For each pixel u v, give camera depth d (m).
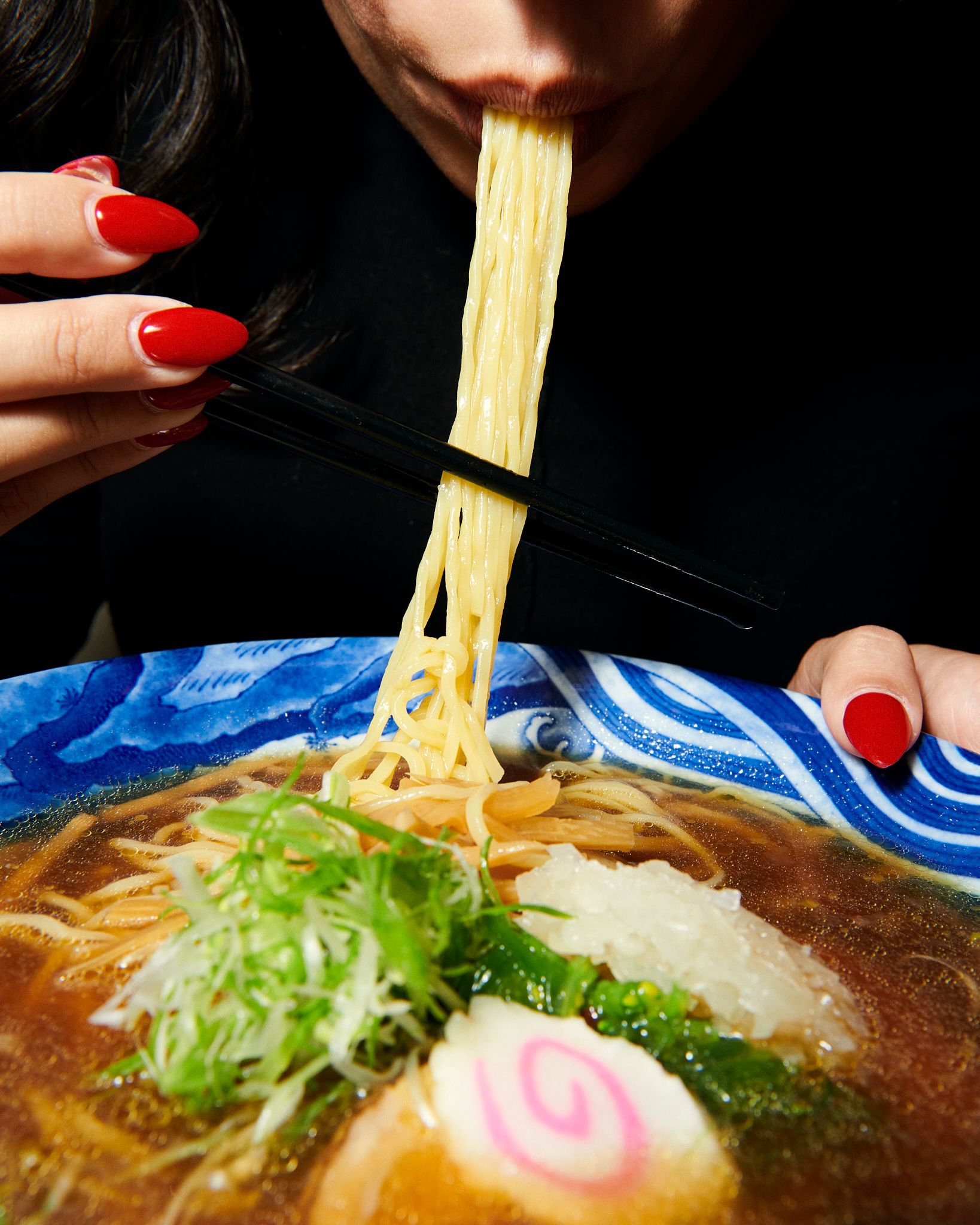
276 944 0.21
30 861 0.26
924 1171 0.20
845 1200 0.19
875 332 0.44
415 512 0.45
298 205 0.42
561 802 0.29
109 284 0.41
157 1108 0.20
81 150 0.40
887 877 0.27
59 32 0.35
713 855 0.27
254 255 0.42
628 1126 0.20
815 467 0.45
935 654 0.33
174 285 0.42
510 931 0.22
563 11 0.26
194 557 0.46
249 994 0.20
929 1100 0.21
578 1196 0.19
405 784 0.27
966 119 0.41
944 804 0.29
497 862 0.25
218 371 0.25
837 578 0.46
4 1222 0.18
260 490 0.45
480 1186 0.19
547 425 0.44
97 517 0.48
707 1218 0.19
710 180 0.42
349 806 0.25
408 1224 0.19
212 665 0.31
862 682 0.30
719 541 0.46
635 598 0.46
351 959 0.21
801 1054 0.21
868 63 0.41
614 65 0.27
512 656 0.32
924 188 0.42
